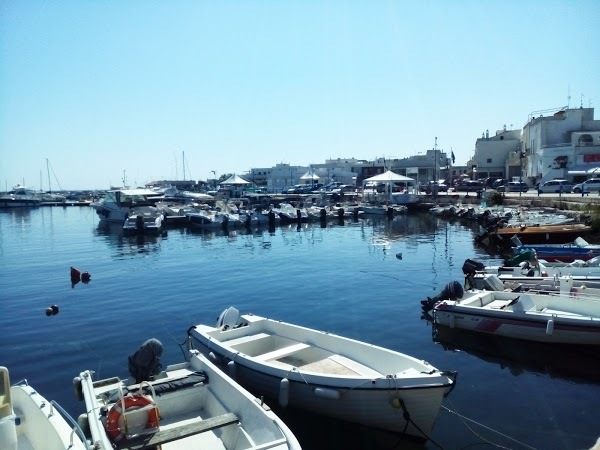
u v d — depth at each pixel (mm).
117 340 14219
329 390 8289
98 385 8695
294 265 25922
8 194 97562
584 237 27344
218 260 28297
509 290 14734
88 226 52469
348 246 32531
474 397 9773
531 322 12250
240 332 11562
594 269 16641
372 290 19469
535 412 9109
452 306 13492
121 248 34875
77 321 16328
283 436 6547
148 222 43438
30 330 15375
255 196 66062
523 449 7898
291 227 46031
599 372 10945
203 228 46438
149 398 7344
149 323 15914
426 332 13938
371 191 61594
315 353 10461
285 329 11352
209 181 107750
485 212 41219
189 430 7078
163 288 21188
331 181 90125
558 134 58031
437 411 7895
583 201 36156
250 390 9789
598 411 9094
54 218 67375
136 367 8922
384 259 26844
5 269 27062
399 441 8391
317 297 18656
